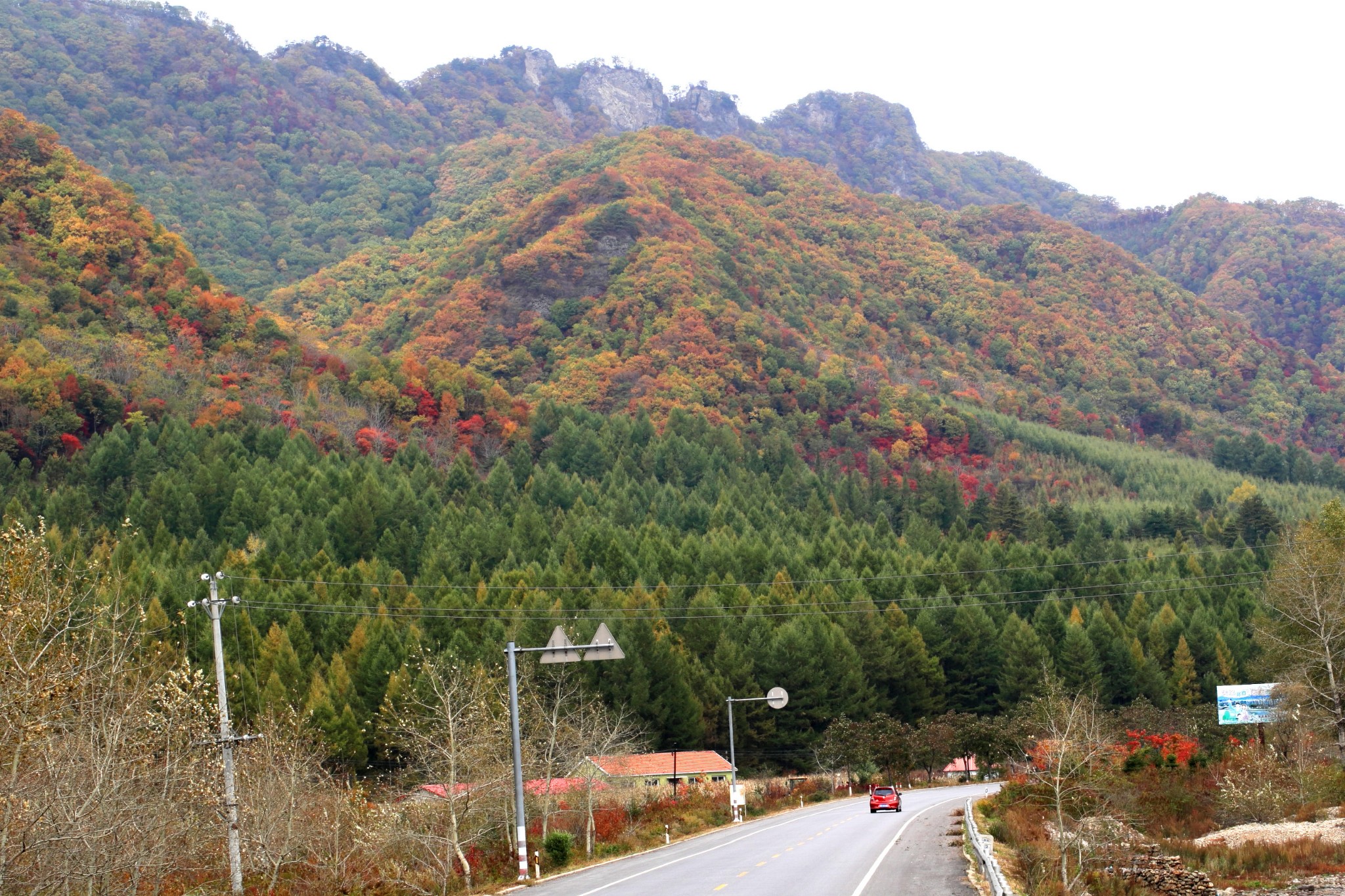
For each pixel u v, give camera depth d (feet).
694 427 580.71
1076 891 94.58
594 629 273.54
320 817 127.65
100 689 82.48
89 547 310.04
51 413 425.69
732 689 292.61
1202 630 336.90
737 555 372.58
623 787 206.80
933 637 343.67
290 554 326.24
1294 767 165.07
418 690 210.79
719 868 114.73
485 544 359.46
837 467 608.60
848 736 287.28
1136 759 171.22
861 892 89.56
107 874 82.38
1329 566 202.90
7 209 580.71
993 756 297.12
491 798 141.28
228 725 104.12
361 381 562.25
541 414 574.15
